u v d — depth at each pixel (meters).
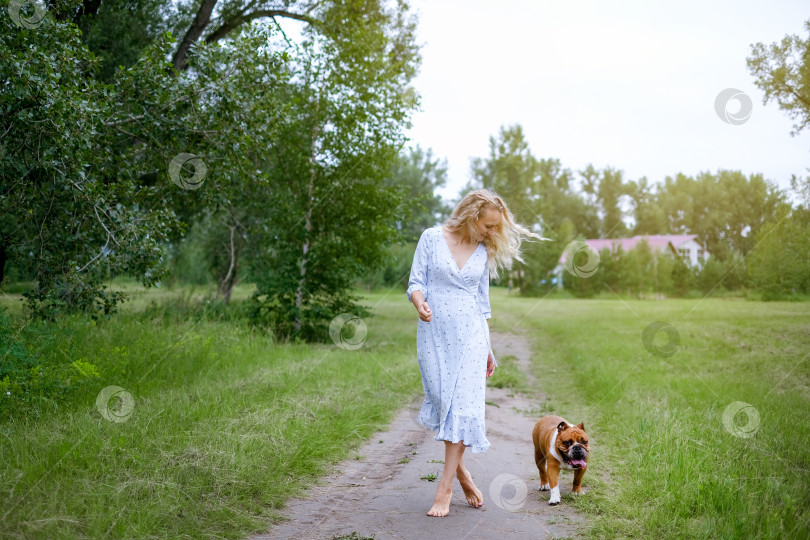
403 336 13.97
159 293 16.50
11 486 3.16
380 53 13.26
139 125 7.93
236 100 7.95
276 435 4.55
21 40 5.84
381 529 3.20
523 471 4.44
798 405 5.91
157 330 8.18
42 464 3.50
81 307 7.51
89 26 11.17
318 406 5.68
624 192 64.50
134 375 6.06
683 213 48.75
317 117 12.69
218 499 3.38
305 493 3.79
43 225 6.88
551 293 39.81
